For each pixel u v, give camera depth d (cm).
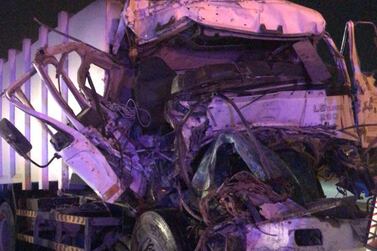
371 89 680
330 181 680
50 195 883
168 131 658
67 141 646
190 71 616
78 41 692
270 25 648
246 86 616
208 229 531
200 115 600
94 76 712
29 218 907
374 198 500
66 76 697
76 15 773
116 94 689
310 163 628
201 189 571
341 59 675
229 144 582
